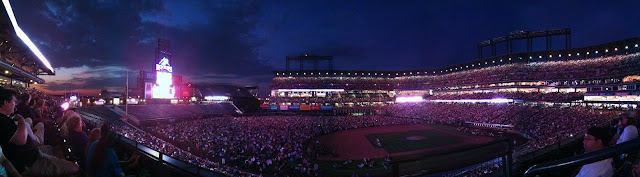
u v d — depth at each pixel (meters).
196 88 112.31
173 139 46.00
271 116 89.00
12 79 47.72
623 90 55.44
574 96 64.50
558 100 65.88
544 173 2.35
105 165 4.99
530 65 85.44
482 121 70.06
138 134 37.25
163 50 87.31
